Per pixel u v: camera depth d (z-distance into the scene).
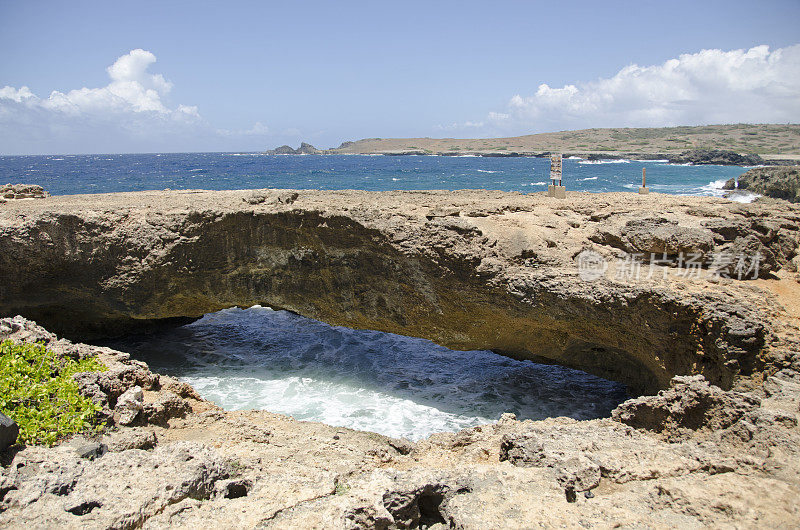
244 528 6.45
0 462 7.31
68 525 6.03
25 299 20.23
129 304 20.11
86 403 9.41
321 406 17.20
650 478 7.72
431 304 17.73
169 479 7.18
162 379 13.11
